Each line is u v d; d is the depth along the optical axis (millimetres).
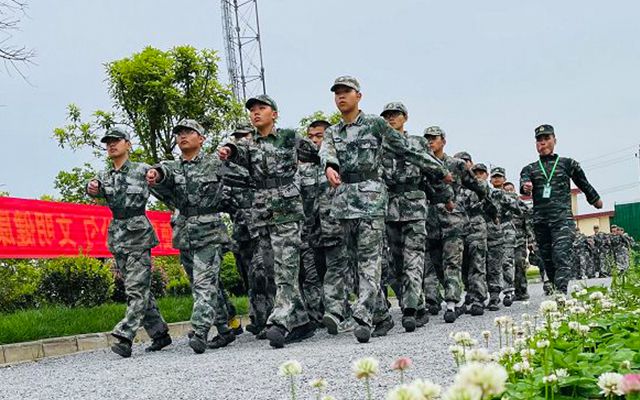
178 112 16281
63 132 15750
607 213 41031
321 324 8539
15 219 11062
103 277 11680
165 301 11570
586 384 2877
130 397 4332
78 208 12312
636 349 3584
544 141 8609
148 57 16156
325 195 7785
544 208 8586
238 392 4148
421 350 5434
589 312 5695
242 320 10953
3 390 5238
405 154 6906
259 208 7055
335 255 7730
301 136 7230
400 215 7652
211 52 16719
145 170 7438
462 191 9555
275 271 6953
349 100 6656
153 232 7395
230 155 6949
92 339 8609
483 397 1537
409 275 7598
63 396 4637
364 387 3936
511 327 4965
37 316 9008
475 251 9617
